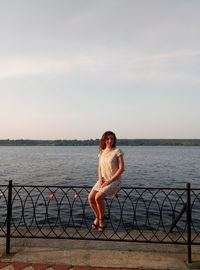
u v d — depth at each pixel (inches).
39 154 3870.6
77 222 423.2
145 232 210.1
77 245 185.2
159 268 153.7
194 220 427.5
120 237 200.1
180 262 161.2
